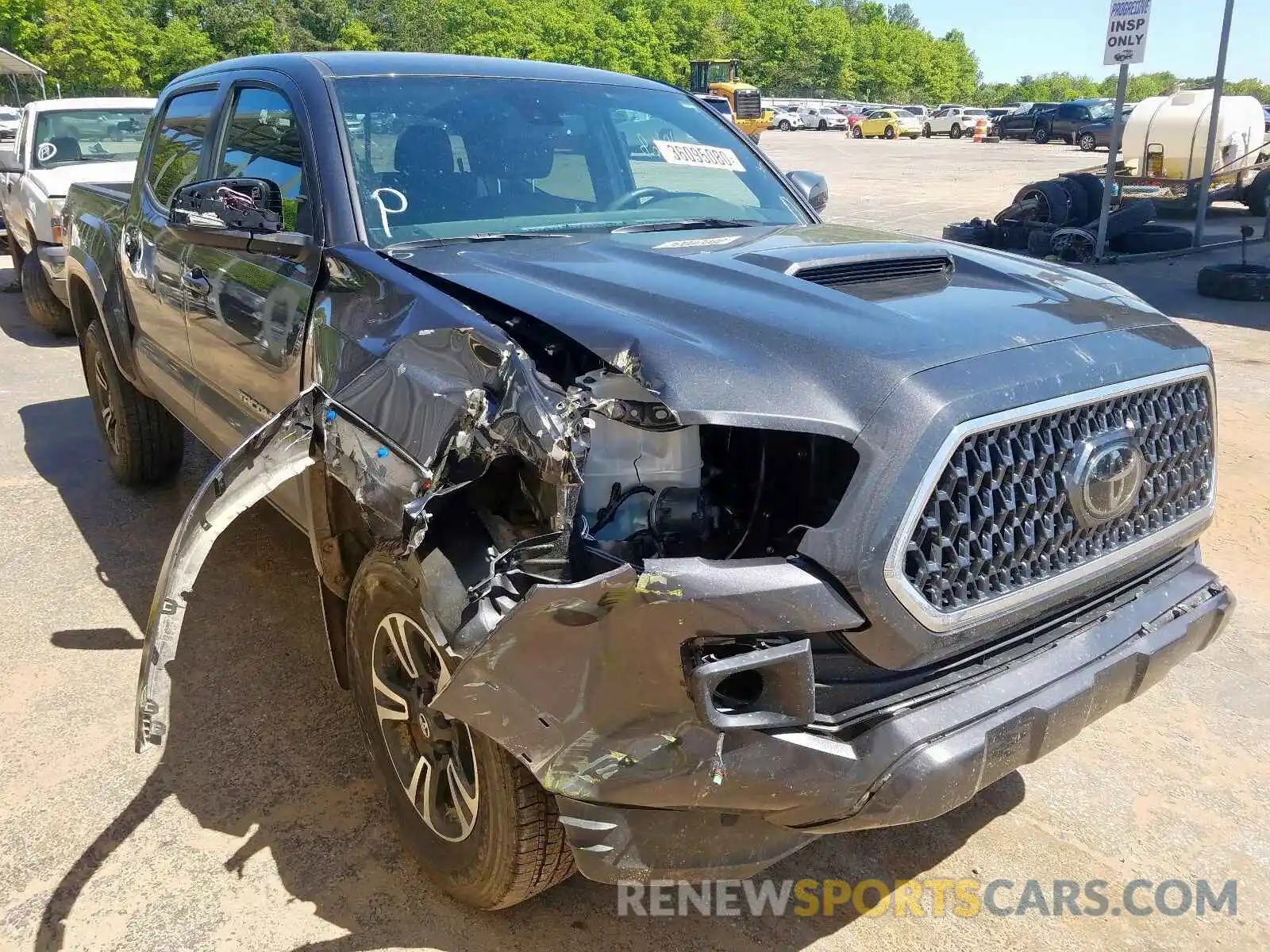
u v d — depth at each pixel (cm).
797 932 259
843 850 290
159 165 449
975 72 12144
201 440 405
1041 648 229
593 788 201
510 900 243
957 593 207
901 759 201
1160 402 247
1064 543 227
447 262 272
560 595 190
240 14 5875
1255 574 457
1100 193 1447
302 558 457
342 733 334
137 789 305
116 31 4669
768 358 210
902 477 196
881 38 10100
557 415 195
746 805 198
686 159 383
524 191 335
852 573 193
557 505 198
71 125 1010
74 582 437
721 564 191
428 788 254
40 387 746
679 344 209
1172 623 252
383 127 325
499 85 363
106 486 550
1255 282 1059
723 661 186
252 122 364
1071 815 305
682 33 7588
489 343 208
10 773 312
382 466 219
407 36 6462
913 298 251
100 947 248
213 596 423
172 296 388
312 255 291
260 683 361
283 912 260
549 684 197
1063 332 238
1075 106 4309
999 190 2339
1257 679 378
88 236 508
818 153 3922
